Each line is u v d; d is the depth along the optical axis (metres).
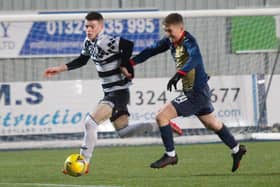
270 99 40.16
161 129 25.09
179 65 25.19
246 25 40.62
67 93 38.94
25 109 38.81
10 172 28.80
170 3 47.66
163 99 39.28
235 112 39.94
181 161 31.30
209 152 34.84
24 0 47.12
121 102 25.98
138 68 39.19
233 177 25.86
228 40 40.88
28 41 39.28
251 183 24.25
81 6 47.41
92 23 25.78
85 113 39.06
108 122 39.44
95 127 25.39
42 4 47.25
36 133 38.88
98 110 25.58
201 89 25.16
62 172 27.55
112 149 37.59
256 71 40.44
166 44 25.64
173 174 27.06
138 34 39.72
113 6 47.62
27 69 39.53
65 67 26.62
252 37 40.59
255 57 40.53
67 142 39.06
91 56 26.14
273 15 39.88
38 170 29.30
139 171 28.22
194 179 25.50
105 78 25.98
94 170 28.83
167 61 39.56
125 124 26.95
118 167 29.73
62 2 47.34
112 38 25.56
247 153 33.91
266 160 31.06
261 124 40.00
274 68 40.25
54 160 33.09
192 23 40.94
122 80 25.94
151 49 25.66
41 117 38.91
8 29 39.06
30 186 24.25
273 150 35.12
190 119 39.59
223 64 40.75
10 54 39.12
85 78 39.66
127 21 39.62
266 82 40.22
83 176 26.95
